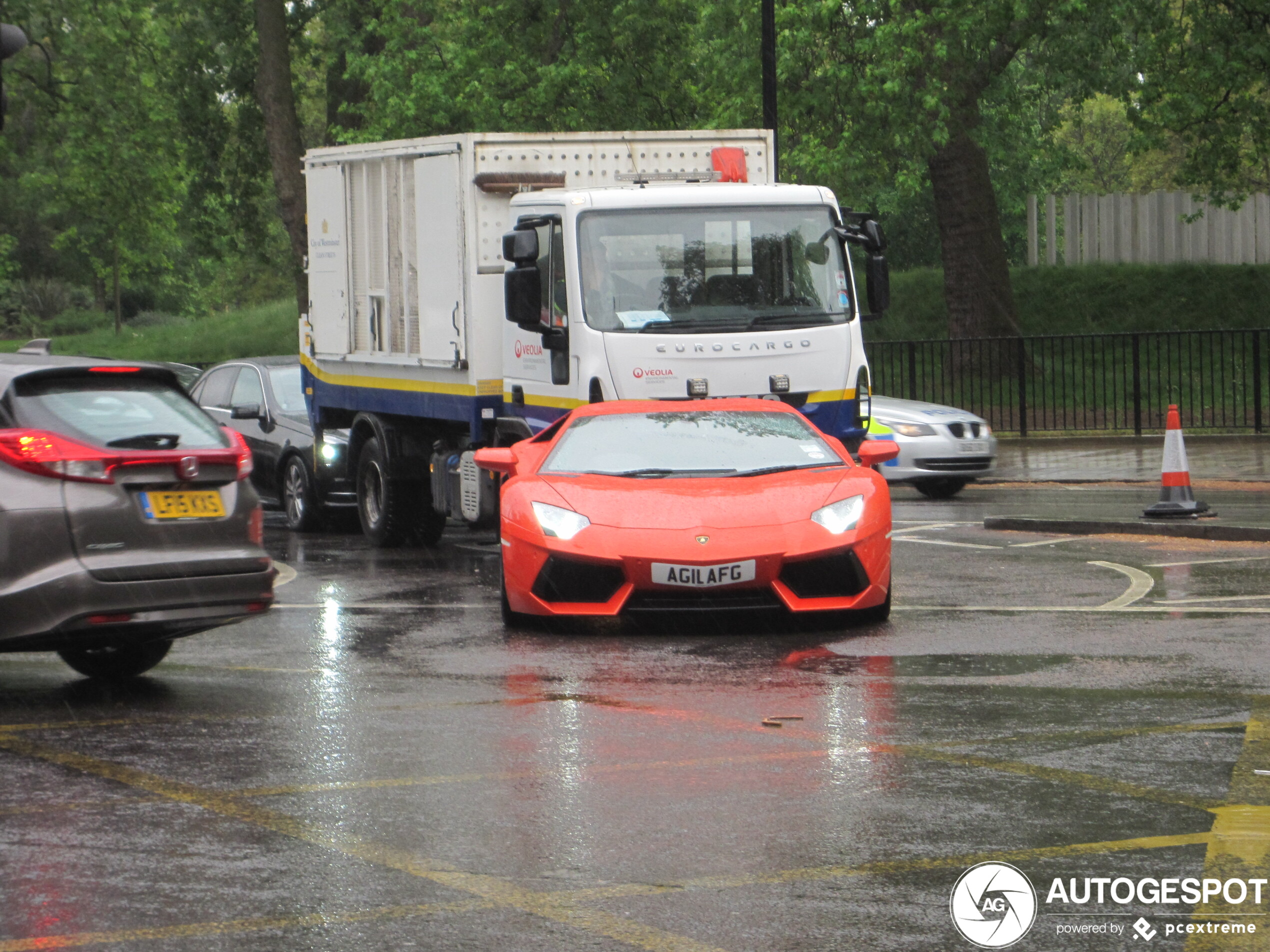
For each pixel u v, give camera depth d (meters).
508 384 25.38
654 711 13.80
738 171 26.48
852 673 15.47
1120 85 52.44
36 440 14.18
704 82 57.78
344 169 29.45
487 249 25.58
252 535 15.40
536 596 18.09
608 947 8.00
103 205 80.50
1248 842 9.70
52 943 8.11
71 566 14.14
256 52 68.19
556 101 57.41
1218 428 47.34
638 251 23.67
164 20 70.94
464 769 11.81
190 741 12.91
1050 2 49.06
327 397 30.94
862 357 24.56
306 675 15.99
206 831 10.19
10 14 71.50
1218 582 21.08
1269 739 12.36
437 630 18.81
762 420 20.62
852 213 25.66
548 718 13.59
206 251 75.62
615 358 23.20
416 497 28.84
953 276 57.72
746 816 10.41
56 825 10.36
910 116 48.44
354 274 29.42
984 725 13.04
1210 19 55.19
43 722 13.80
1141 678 14.92
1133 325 61.16
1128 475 37.75
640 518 17.92
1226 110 56.94
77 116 76.31
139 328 122.62
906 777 11.36
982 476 35.81
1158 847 9.64
